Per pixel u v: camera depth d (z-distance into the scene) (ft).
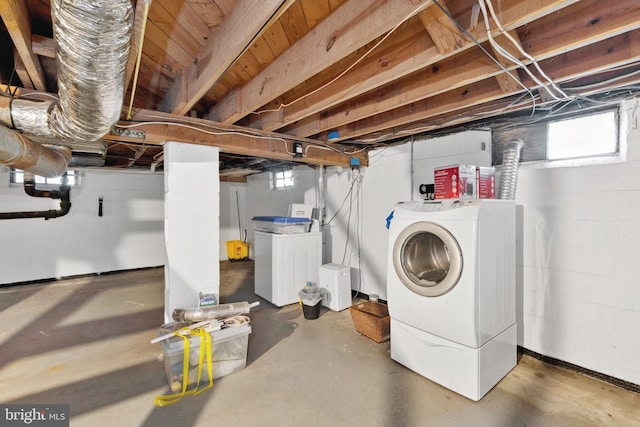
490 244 6.63
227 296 13.57
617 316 6.86
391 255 7.84
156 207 19.17
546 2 3.62
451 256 6.51
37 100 6.23
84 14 2.79
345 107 8.39
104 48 3.26
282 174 18.67
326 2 4.60
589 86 6.24
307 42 5.29
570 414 6.00
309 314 10.88
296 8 4.70
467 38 4.29
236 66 6.43
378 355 8.35
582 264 7.35
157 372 7.50
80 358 8.15
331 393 6.71
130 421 5.84
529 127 8.23
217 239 9.23
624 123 6.72
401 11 3.86
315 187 15.75
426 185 10.27
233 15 4.56
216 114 8.75
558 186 7.70
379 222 12.37
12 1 3.59
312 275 13.02
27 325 10.30
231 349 7.50
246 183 22.38
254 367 7.75
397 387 6.91
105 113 4.83
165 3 4.54
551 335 7.86
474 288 6.21
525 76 5.93
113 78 3.89
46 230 15.75
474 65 5.50
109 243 17.60
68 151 8.55
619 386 6.84
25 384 6.98
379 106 7.36
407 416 5.98
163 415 6.00
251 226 21.75
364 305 10.48
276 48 5.78
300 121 10.12
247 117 9.67
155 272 17.94
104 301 12.78
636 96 6.53
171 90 7.64
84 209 16.81
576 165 7.41
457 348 6.59
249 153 9.89
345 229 14.03
